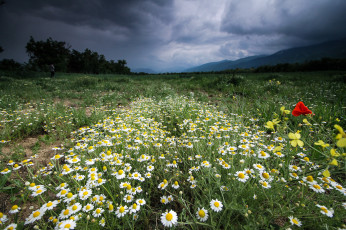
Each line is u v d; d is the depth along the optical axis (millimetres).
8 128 3377
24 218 1564
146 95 7777
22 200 1777
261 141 2379
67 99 7375
